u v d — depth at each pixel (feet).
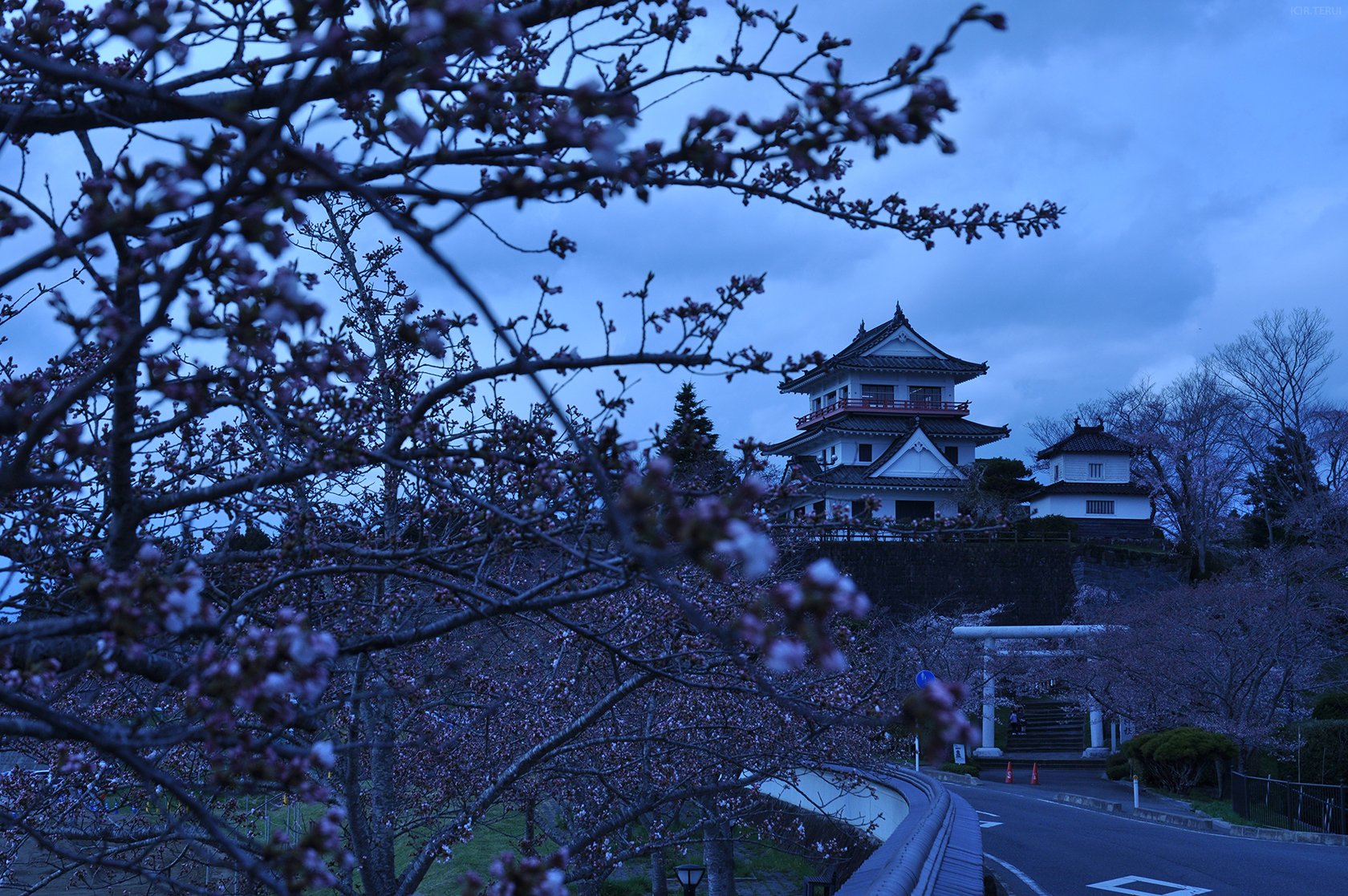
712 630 5.65
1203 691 98.68
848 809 60.23
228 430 17.01
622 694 19.43
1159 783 96.37
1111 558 159.84
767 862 64.44
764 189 11.52
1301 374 175.32
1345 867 47.29
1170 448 176.65
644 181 9.16
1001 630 119.03
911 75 7.61
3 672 9.14
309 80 6.81
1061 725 140.46
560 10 10.62
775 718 26.99
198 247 7.04
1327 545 139.13
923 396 203.41
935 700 5.68
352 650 12.00
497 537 12.42
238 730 8.78
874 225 12.83
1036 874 45.44
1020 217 12.94
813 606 5.24
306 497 19.79
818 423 198.90
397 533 16.76
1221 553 173.58
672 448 13.50
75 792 19.33
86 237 7.20
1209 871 46.03
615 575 10.23
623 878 61.67
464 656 23.47
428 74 7.77
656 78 10.00
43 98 10.73
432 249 6.85
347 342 12.44
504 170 8.80
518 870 7.73
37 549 13.71
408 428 11.41
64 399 7.78
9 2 11.63
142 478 15.76
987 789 96.43
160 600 7.42
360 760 23.81
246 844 14.26
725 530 5.20
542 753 20.35
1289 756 88.84
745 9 10.51
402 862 46.26
